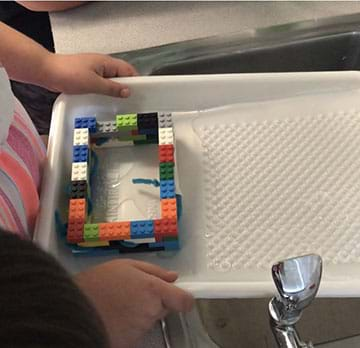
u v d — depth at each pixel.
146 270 0.53
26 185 0.57
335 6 0.80
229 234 0.58
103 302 0.50
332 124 0.65
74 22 0.82
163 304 0.51
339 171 0.61
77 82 0.65
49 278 0.27
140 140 0.64
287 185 0.61
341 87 0.66
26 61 0.67
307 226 0.57
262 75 0.66
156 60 0.74
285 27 0.76
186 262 0.56
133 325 0.50
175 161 0.63
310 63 0.78
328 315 0.65
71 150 0.65
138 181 0.62
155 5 0.83
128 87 0.66
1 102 0.56
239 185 0.61
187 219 0.59
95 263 0.57
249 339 0.62
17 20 0.99
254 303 0.64
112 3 0.84
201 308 0.63
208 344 0.54
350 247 0.55
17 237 0.28
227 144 0.65
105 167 0.64
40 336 0.24
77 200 0.58
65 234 0.58
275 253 0.56
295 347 0.49
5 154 0.56
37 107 0.91
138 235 0.55
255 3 0.82
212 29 0.79
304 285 0.42
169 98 0.67
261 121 0.66
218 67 0.76
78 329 0.26
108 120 0.68
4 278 0.26
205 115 0.67
